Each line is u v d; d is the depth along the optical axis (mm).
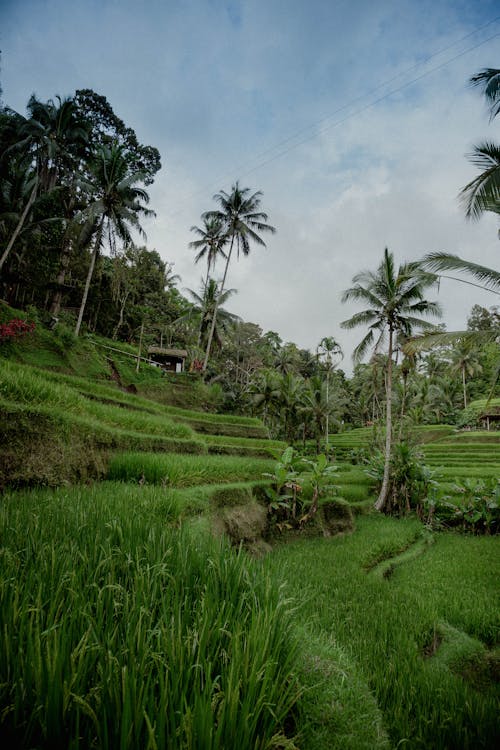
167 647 1890
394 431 28875
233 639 2066
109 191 22922
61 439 7234
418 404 48500
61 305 32688
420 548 12805
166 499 6164
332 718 2520
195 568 2998
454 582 9203
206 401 27625
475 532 15891
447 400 52312
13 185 22703
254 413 38156
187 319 38188
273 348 65938
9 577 2195
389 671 4758
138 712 1496
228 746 1654
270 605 2596
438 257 12188
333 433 52031
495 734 3607
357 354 19719
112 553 2951
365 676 4430
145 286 43219
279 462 12320
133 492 6246
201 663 1938
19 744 1402
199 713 1568
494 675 5535
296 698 2158
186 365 37062
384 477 17891
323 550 11031
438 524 16203
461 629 6891
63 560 2562
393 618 6738
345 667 3273
